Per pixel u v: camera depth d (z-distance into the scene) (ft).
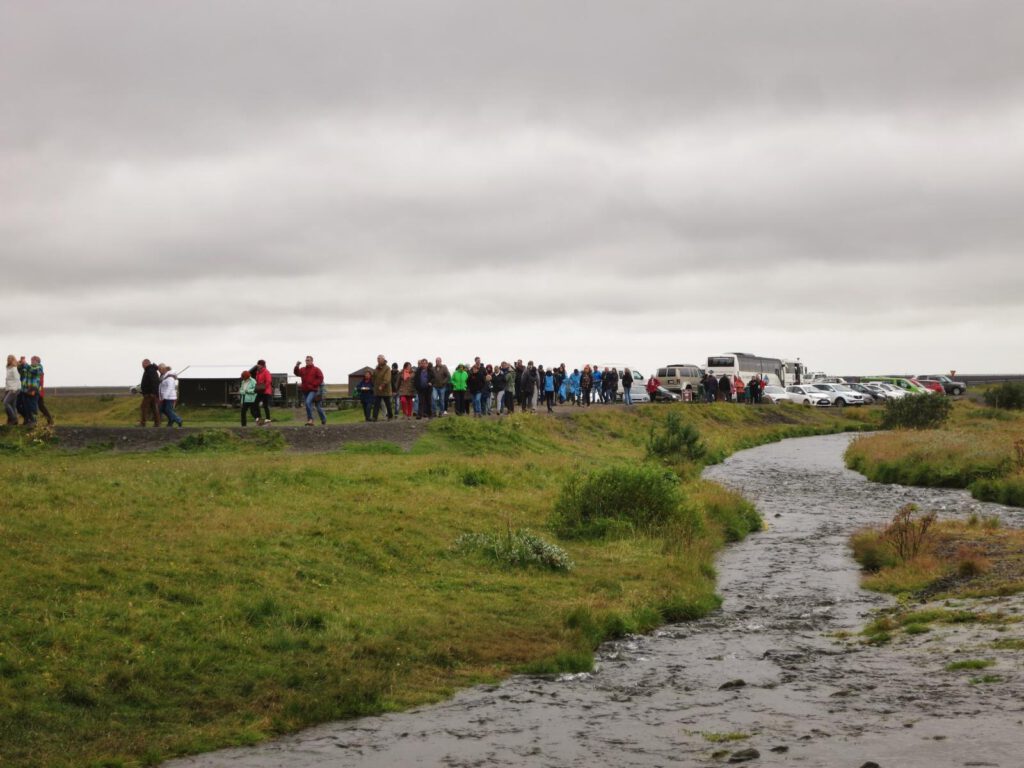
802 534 90.58
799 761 32.14
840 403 297.74
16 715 36.58
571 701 41.09
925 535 79.30
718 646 50.78
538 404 205.05
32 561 52.44
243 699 39.83
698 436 147.95
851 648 49.78
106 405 206.39
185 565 55.36
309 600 53.01
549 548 67.72
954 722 35.83
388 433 121.49
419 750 35.06
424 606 54.95
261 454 103.76
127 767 33.42
